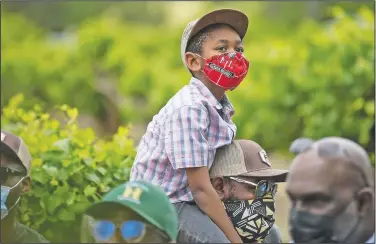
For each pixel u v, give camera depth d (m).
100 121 21.95
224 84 6.76
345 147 5.20
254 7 32.69
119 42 22.33
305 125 14.34
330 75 13.37
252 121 14.77
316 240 5.23
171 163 6.52
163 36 24.59
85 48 22.08
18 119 9.79
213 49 6.79
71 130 8.95
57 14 38.19
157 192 5.39
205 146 6.49
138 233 5.23
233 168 6.61
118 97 21.31
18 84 21.55
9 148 6.14
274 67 14.84
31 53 22.25
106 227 5.25
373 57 13.10
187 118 6.52
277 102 14.61
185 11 37.31
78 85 21.62
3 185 6.16
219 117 6.72
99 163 8.51
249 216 6.55
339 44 13.45
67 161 8.12
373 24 13.45
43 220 8.02
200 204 6.43
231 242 6.32
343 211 5.16
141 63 20.94
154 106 18.58
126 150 8.82
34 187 7.99
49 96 21.62
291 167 5.31
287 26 28.58
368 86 13.06
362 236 5.19
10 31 27.25
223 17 6.85
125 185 5.44
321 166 5.16
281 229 12.09
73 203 8.11
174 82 18.05
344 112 13.23
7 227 6.13
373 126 12.56
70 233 8.17
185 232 6.52
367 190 5.17
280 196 14.02
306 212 5.21
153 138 6.82
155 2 39.31
